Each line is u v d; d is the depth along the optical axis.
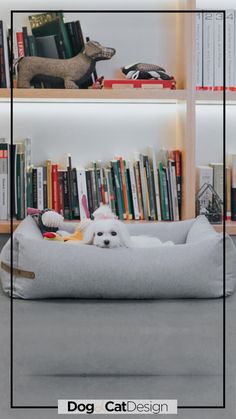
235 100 2.52
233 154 2.67
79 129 2.76
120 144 2.77
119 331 1.72
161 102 2.76
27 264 1.99
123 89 2.49
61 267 1.96
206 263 1.99
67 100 2.62
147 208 2.62
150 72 2.55
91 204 2.62
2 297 2.05
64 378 1.55
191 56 2.48
